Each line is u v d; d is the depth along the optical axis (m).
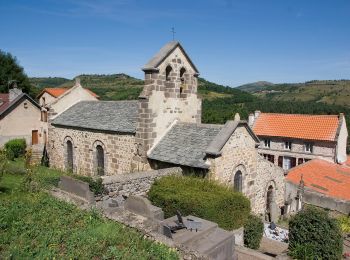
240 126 19.02
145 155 20.11
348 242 16.98
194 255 8.91
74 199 13.98
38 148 33.38
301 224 13.45
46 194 14.47
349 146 59.25
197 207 14.01
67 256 8.76
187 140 19.52
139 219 11.39
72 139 26.56
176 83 21.50
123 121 22.69
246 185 20.09
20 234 10.16
